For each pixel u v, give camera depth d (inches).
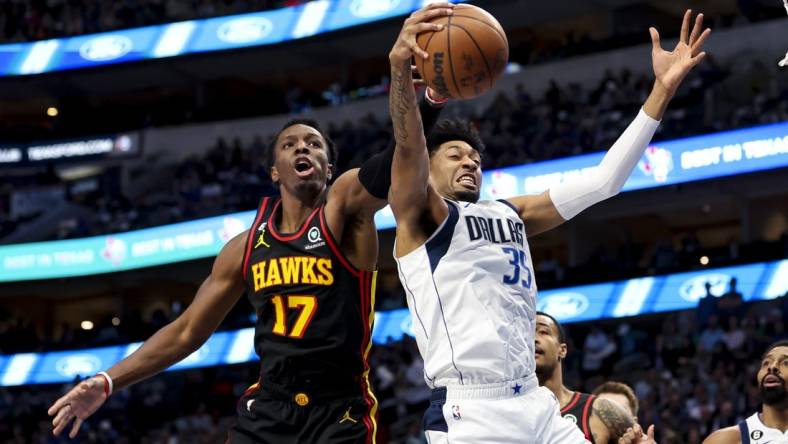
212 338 743.7
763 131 619.5
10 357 813.9
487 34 130.0
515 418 132.0
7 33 1012.5
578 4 837.2
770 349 211.0
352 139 808.9
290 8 923.4
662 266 628.7
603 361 570.3
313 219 147.0
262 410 144.9
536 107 766.5
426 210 137.3
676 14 869.2
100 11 997.8
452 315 133.6
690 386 495.5
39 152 991.6
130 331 802.8
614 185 145.7
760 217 687.1
